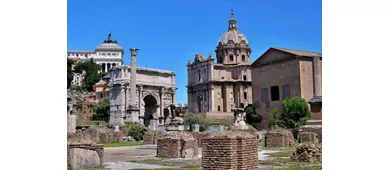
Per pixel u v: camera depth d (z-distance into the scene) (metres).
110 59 176.38
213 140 14.36
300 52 94.56
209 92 125.81
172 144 23.52
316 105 40.16
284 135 33.50
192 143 23.70
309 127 38.78
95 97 133.75
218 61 136.62
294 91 90.31
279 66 95.06
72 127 35.81
